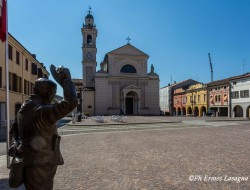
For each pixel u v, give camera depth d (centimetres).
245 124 3116
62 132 2169
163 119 4234
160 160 1000
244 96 5041
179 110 8225
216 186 672
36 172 253
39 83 274
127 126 2811
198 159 1011
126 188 666
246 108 4988
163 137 1777
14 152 261
